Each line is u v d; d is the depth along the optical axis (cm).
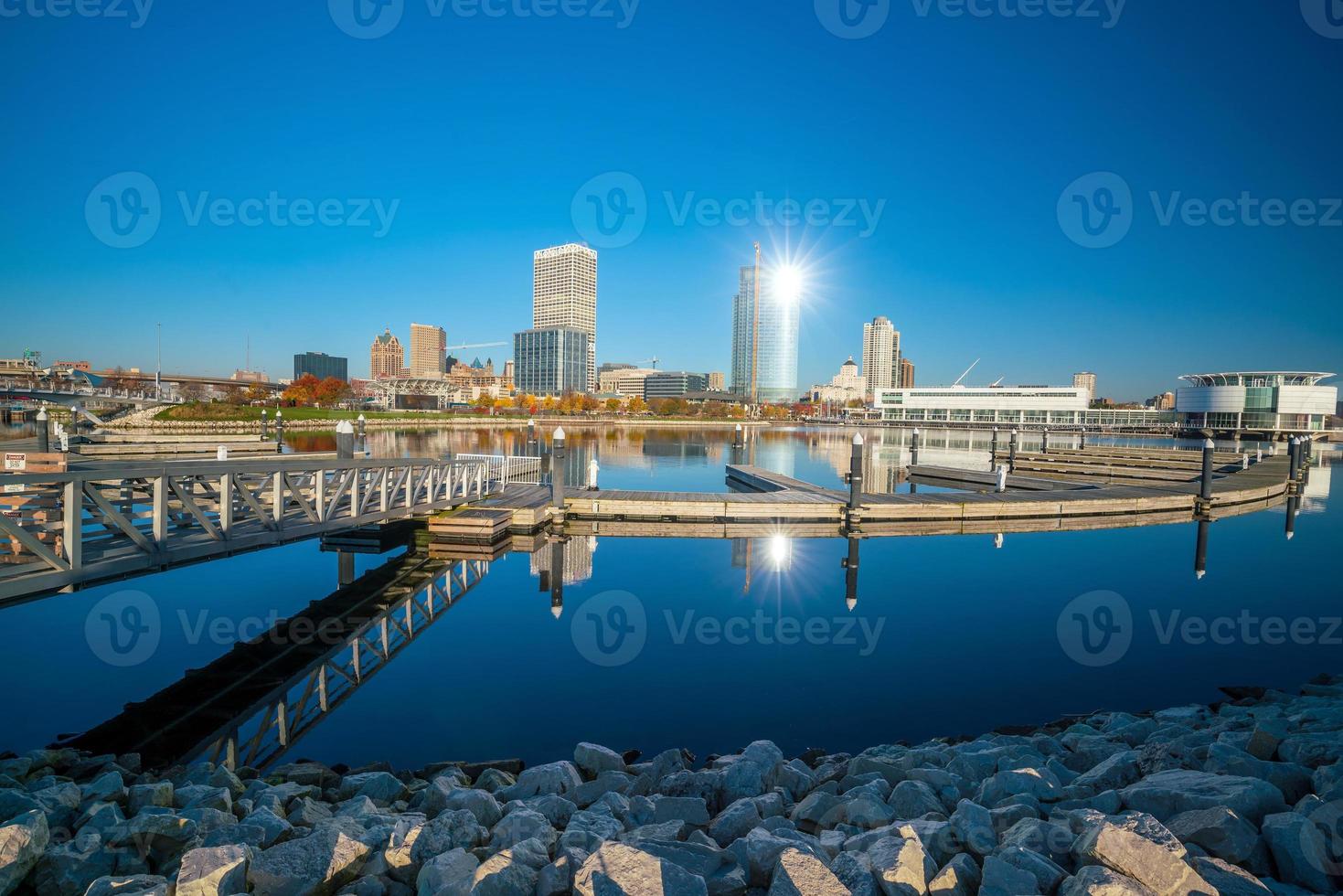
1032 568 1706
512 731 823
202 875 423
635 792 640
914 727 843
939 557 1827
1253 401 11112
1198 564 1766
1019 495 2575
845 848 475
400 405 17800
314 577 1548
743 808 545
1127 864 399
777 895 394
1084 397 14200
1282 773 553
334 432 8062
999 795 564
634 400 19075
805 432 12138
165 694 918
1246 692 951
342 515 1457
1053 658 1092
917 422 15850
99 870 459
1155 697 948
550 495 2433
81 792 560
